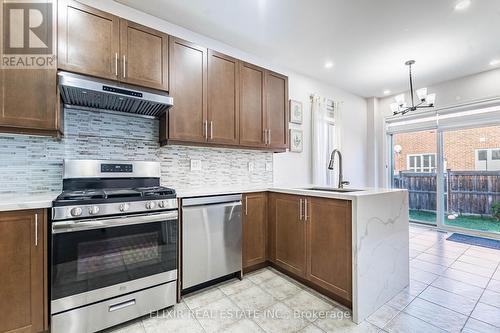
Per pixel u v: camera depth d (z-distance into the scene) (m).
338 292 1.85
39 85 1.58
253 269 2.55
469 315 1.75
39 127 1.58
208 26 2.51
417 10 2.23
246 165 3.04
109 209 1.56
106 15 1.83
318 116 3.84
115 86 1.73
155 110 2.13
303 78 3.77
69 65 1.67
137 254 1.69
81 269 1.49
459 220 4.09
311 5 2.16
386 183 4.84
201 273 2.07
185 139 2.20
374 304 1.82
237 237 2.31
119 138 2.18
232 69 2.54
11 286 1.35
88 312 1.51
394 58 3.21
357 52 3.05
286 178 3.49
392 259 2.02
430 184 4.44
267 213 2.61
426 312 1.80
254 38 2.75
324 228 1.98
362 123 4.86
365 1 2.11
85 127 2.03
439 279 2.32
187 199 2.00
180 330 1.61
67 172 1.88
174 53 2.15
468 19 2.36
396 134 4.92
